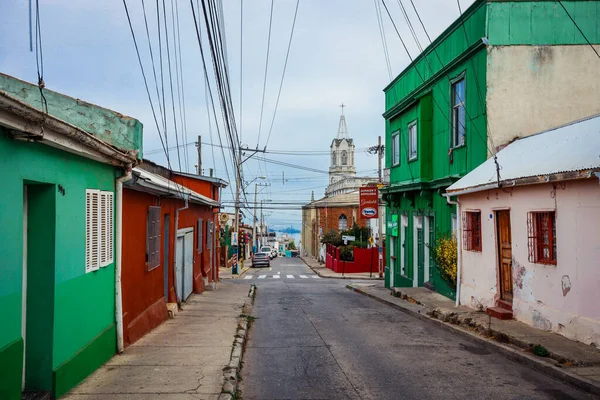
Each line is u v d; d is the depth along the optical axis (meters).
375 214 28.81
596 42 14.13
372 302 17.98
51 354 6.04
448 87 16.52
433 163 17.92
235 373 7.48
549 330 9.73
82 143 6.42
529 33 14.07
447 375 7.65
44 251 6.06
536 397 6.54
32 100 7.59
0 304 4.80
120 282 8.59
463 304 14.05
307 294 21.78
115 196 8.49
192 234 19.02
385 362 8.53
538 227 10.34
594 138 9.44
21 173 5.27
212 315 13.60
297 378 7.64
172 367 7.73
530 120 13.96
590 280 8.56
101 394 6.35
